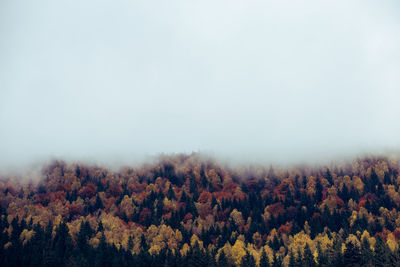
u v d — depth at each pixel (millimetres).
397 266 72312
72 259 87938
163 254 92562
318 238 97875
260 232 110875
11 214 120438
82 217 119438
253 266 84500
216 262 88062
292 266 80312
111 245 100312
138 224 119938
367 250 80125
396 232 99125
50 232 102250
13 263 86250
